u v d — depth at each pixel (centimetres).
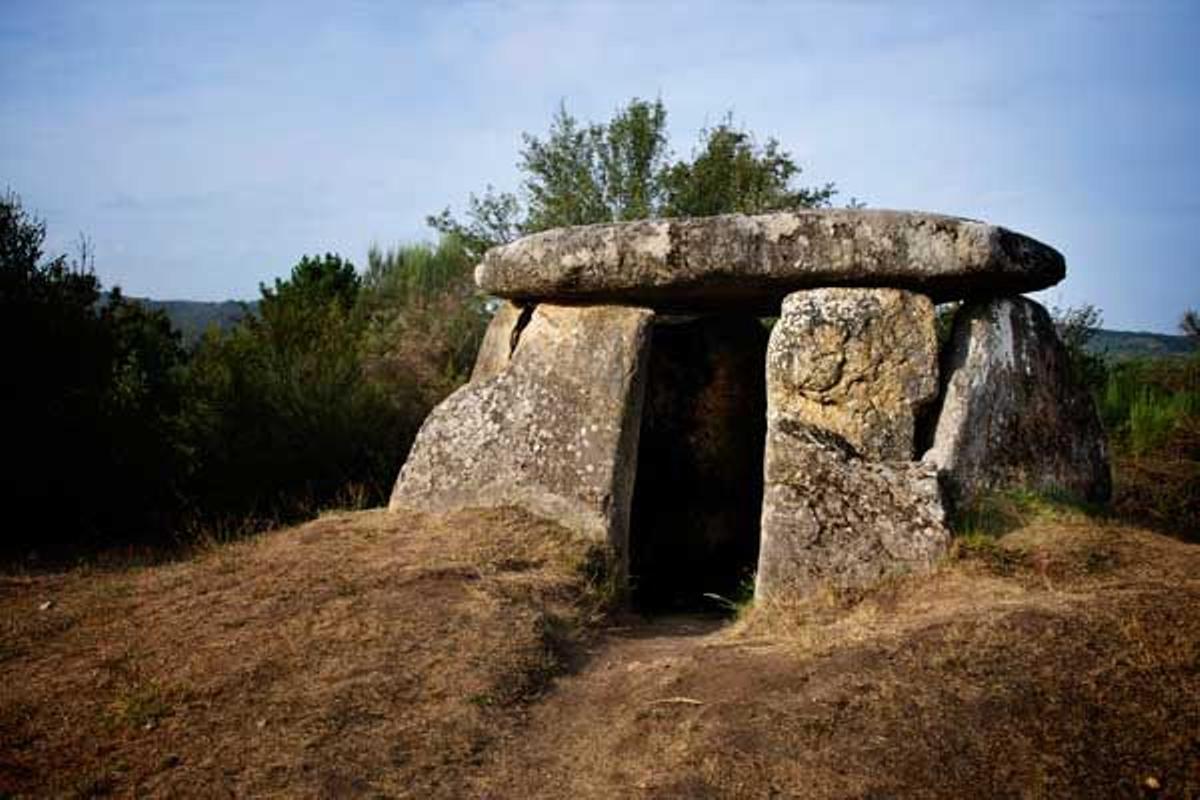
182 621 483
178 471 783
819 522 524
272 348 922
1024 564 487
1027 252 590
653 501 750
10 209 755
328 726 389
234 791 349
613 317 653
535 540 588
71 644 466
